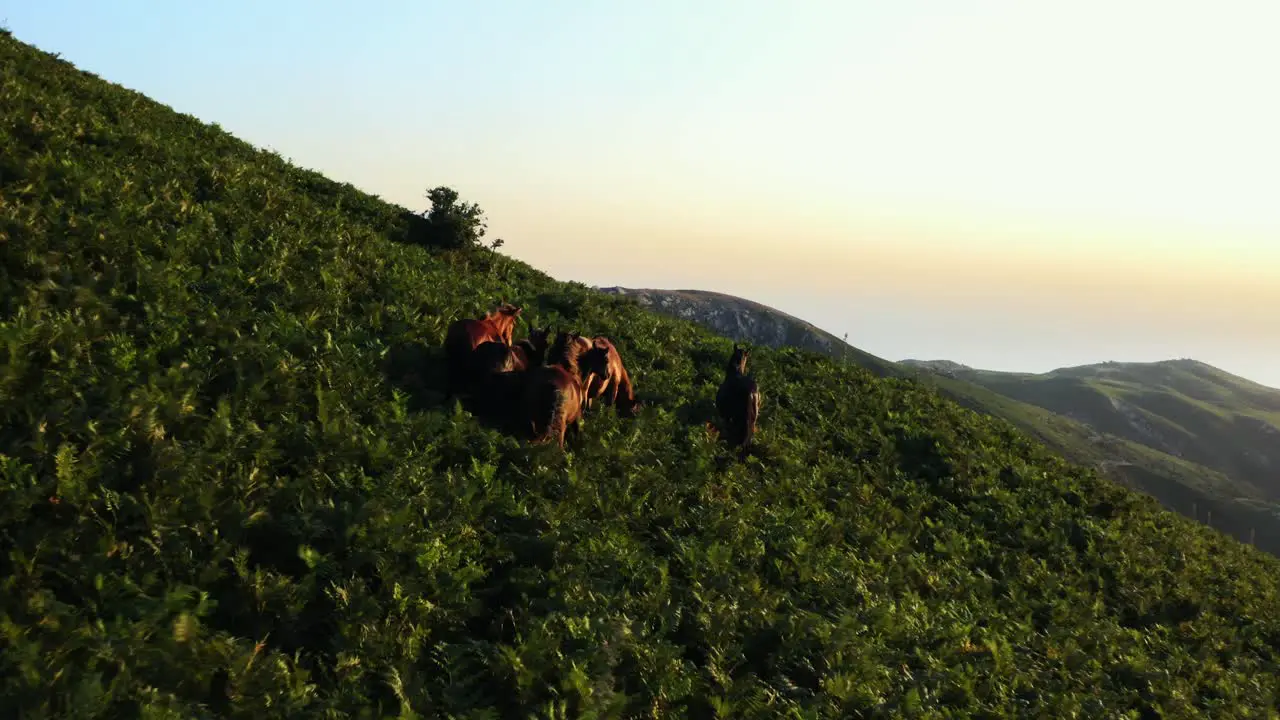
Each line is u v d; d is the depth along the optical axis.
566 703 6.50
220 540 6.88
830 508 15.28
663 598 8.82
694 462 13.94
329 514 7.68
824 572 11.43
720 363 21.50
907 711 8.48
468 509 9.02
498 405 12.08
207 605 6.04
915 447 20.34
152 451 7.44
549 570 8.64
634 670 7.41
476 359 12.27
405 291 15.85
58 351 8.73
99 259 11.46
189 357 9.84
